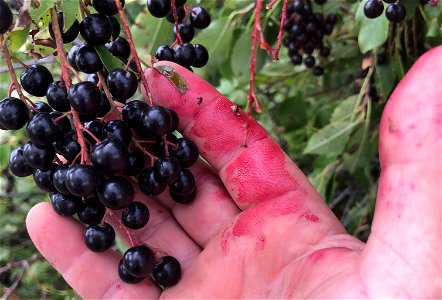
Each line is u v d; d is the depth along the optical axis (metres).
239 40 0.24
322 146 0.24
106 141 0.13
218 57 0.24
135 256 0.15
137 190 0.18
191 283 0.17
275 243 0.16
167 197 0.18
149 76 0.17
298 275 0.15
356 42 0.25
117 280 0.17
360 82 0.25
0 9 0.12
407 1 0.19
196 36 0.24
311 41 0.24
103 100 0.15
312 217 0.16
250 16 0.24
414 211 0.12
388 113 0.12
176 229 0.18
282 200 0.16
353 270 0.13
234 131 0.17
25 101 0.14
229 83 0.30
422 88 0.12
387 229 0.13
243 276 0.16
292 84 0.30
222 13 0.24
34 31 0.14
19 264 0.27
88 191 0.13
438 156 0.12
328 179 0.26
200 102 0.17
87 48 0.14
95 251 0.15
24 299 0.30
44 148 0.14
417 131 0.12
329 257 0.14
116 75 0.14
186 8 0.17
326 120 0.27
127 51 0.16
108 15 0.14
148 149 0.16
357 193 0.28
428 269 0.12
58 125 0.14
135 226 0.15
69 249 0.17
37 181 0.15
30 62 0.24
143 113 0.14
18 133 0.30
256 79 0.29
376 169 0.27
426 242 0.12
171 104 0.17
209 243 0.17
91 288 0.17
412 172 0.12
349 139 0.25
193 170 0.18
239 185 0.17
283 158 0.17
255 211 0.17
